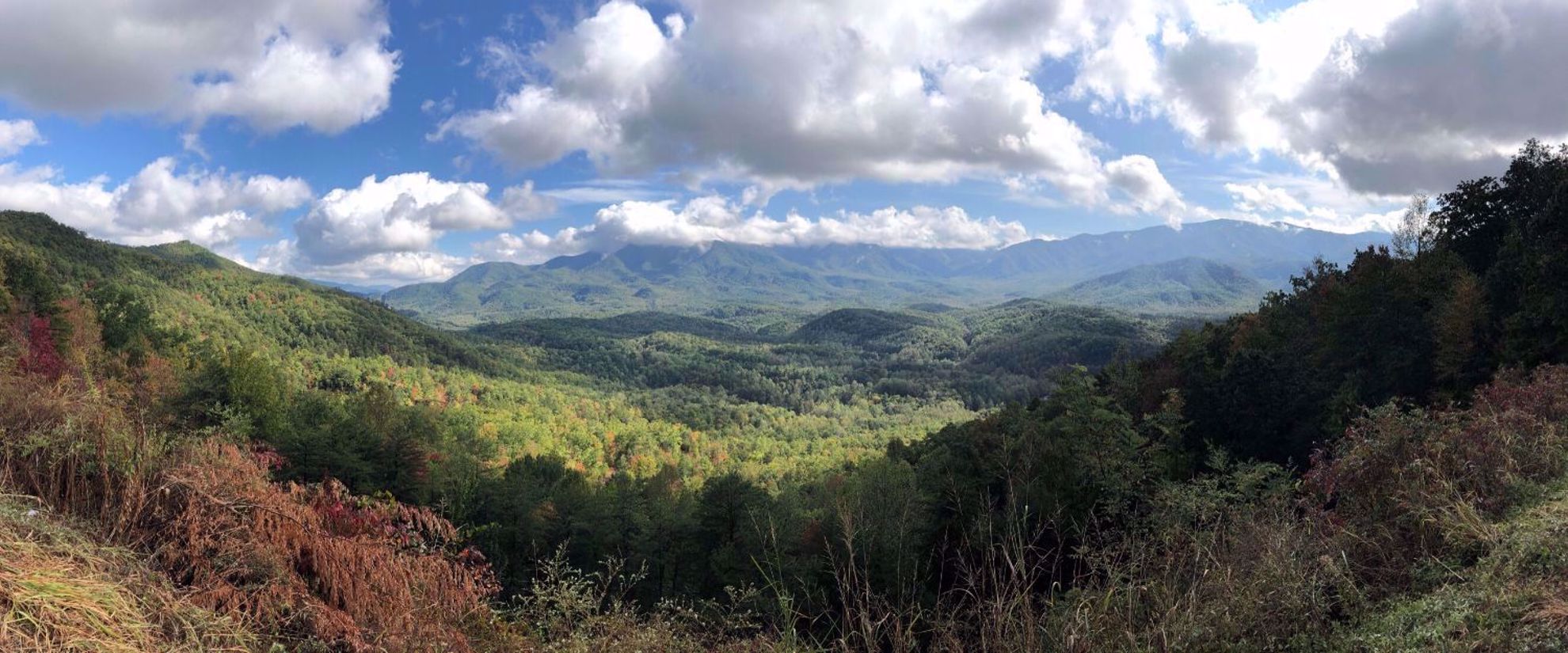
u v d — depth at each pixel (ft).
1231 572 11.21
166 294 417.49
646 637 11.93
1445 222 98.53
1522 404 21.59
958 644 10.19
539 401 488.02
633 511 90.17
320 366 416.05
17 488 11.39
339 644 10.92
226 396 102.63
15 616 7.99
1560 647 8.23
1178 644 9.65
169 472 12.14
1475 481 15.02
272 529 11.69
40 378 14.10
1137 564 11.21
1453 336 71.87
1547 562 10.33
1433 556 12.27
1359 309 86.74
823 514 70.13
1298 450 76.89
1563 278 58.34
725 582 68.08
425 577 12.37
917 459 132.77
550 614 12.63
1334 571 11.57
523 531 86.84
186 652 9.01
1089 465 40.37
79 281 314.14
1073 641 9.49
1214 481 16.11
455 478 99.14
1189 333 134.10
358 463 88.02
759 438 471.21
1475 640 9.04
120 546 10.61
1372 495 15.08
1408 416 17.57
